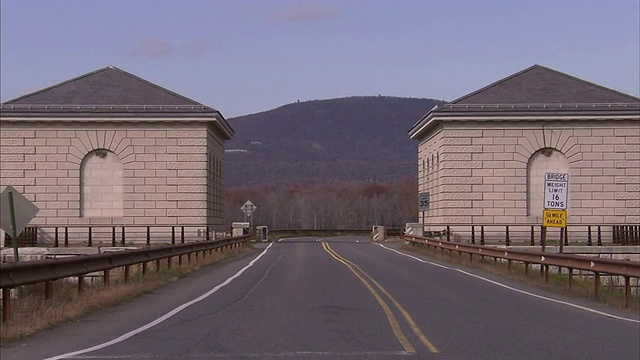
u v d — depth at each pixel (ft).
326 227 443.73
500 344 42.01
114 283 70.44
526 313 56.13
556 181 91.61
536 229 169.99
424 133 198.70
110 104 176.86
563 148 171.12
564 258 75.87
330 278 84.94
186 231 176.04
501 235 170.40
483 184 171.42
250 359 37.29
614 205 170.30
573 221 170.19
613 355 39.11
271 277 86.74
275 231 276.62
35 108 174.19
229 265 109.50
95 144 175.83
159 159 176.65
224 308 57.77
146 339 43.24
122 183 176.35
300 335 44.78
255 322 50.19
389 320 51.08
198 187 176.76
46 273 53.31
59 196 175.22
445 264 111.75
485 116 170.30
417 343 42.01
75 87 181.68
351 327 47.98
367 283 78.59
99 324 49.24
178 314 54.19
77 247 144.36
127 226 175.52
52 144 175.11
